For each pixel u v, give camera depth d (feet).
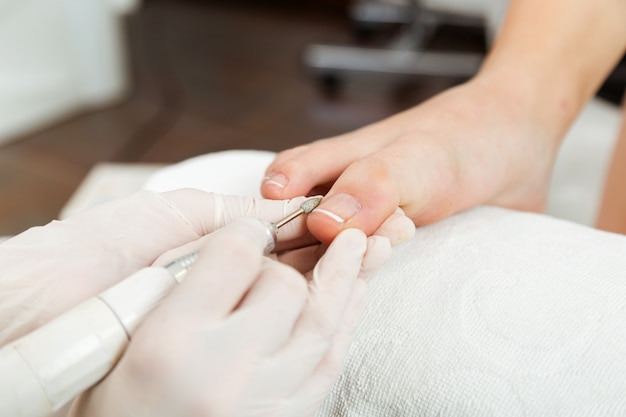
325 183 0.87
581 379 0.61
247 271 0.64
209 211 0.79
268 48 4.22
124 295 0.61
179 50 4.16
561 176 1.62
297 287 0.65
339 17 5.01
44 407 0.57
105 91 3.26
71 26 2.98
